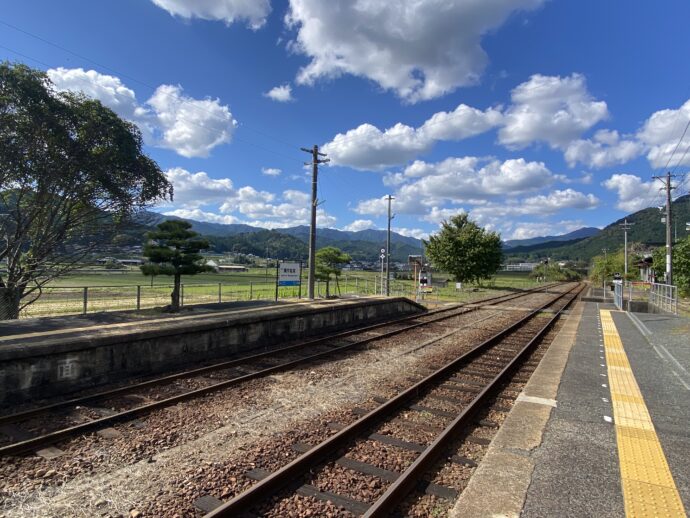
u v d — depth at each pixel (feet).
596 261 299.58
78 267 53.98
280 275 67.41
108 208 54.85
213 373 31.86
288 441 19.22
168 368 33.50
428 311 83.20
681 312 69.26
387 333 50.31
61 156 48.37
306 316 51.34
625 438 17.75
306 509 13.84
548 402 22.41
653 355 35.45
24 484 15.23
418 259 135.23
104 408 23.81
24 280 49.16
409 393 25.75
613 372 29.37
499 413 23.88
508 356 39.29
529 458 15.80
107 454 17.79
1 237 49.14
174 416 22.38
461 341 47.06
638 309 78.43
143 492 14.78
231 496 14.61
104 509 13.78
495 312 79.66
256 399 25.45
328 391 27.37
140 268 52.31
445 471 16.79
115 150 51.11
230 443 19.11
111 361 29.55
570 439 17.61
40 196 48.34
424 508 14.15
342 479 15.89
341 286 130.41
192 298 84.84
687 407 21.81
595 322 59.31
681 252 114.42
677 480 14.26
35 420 21.83
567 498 13.07
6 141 43.83
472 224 165.17
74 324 35.14
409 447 18.93
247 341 41.93
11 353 24.20
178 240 54.24
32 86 44.60
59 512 13.57
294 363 34.04
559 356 35.01
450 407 24.72
